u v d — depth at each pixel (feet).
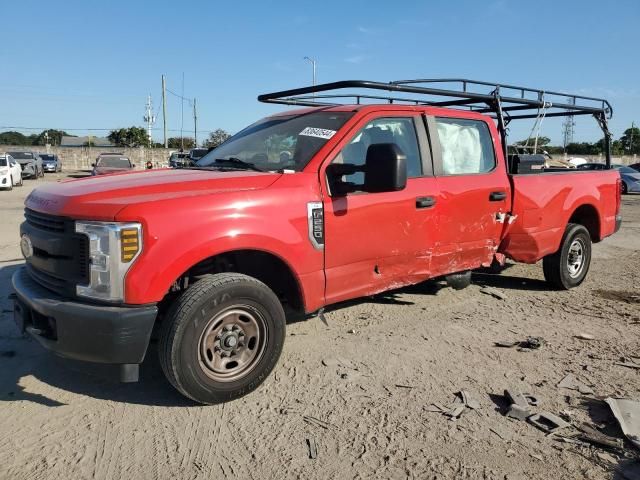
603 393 12.74
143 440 10.69
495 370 13.97
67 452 10.27
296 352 14.94
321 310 14.24
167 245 10.95
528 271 25.44
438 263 16.60
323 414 11.68
